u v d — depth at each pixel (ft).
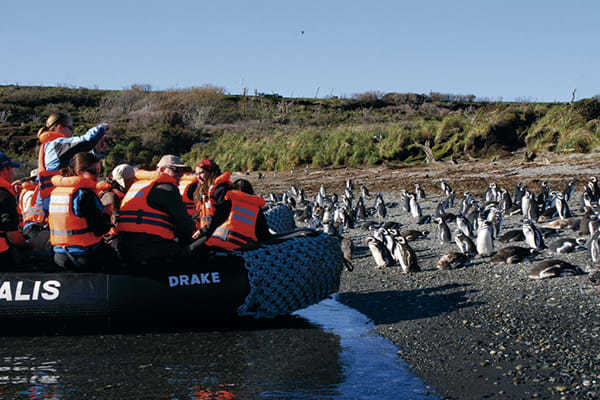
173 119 166.09
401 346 18.56
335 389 15.02
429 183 71.56
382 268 31.45
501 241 36.47
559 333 18.53
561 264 25.73
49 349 18.67
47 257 21.13
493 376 15.53
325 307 24.00
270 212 36.11
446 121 100.37
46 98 194.18
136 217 19.88
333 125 176.96
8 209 19.62
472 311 21.89
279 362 17.21
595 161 73.56
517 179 67.00
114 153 126.00
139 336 20.06
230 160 117.29
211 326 20.74
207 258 20.38
